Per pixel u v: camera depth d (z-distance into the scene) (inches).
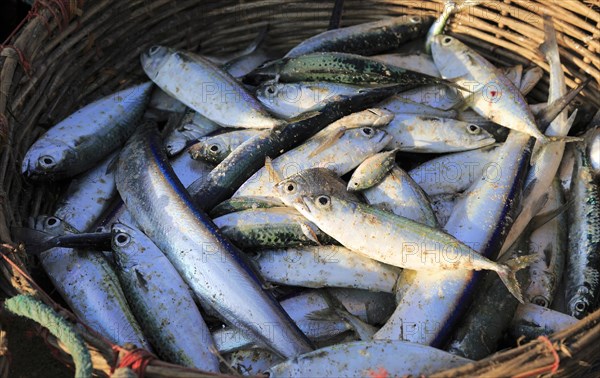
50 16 23.1
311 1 28.3
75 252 20.6
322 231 21.0
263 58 27.3
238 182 22.5
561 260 22.0
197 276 19.7
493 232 20.6
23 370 20.8
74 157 22.7
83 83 25.3
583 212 22.5
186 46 27.6
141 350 15.2
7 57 21.8
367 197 21.6
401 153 24.2
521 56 27.0
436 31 26.8
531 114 23.1
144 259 20.0
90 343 15.5
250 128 23.8
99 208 22.8
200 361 18.8
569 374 15.6
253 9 28.0
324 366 16.8
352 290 21.2
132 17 25.8
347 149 22.5
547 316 19.9
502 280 18.6
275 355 19.5
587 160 23.2
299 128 23.3
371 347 17.1
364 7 28.4
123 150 23.1
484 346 19.1
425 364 16.9
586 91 25.7
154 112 25.8
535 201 21.9
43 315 15.3
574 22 25.6
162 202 20.8
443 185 23.1
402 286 20.2
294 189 20.6
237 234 21.1
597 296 21.1
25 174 22.0
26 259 19.1
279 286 21.3
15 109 22.0
